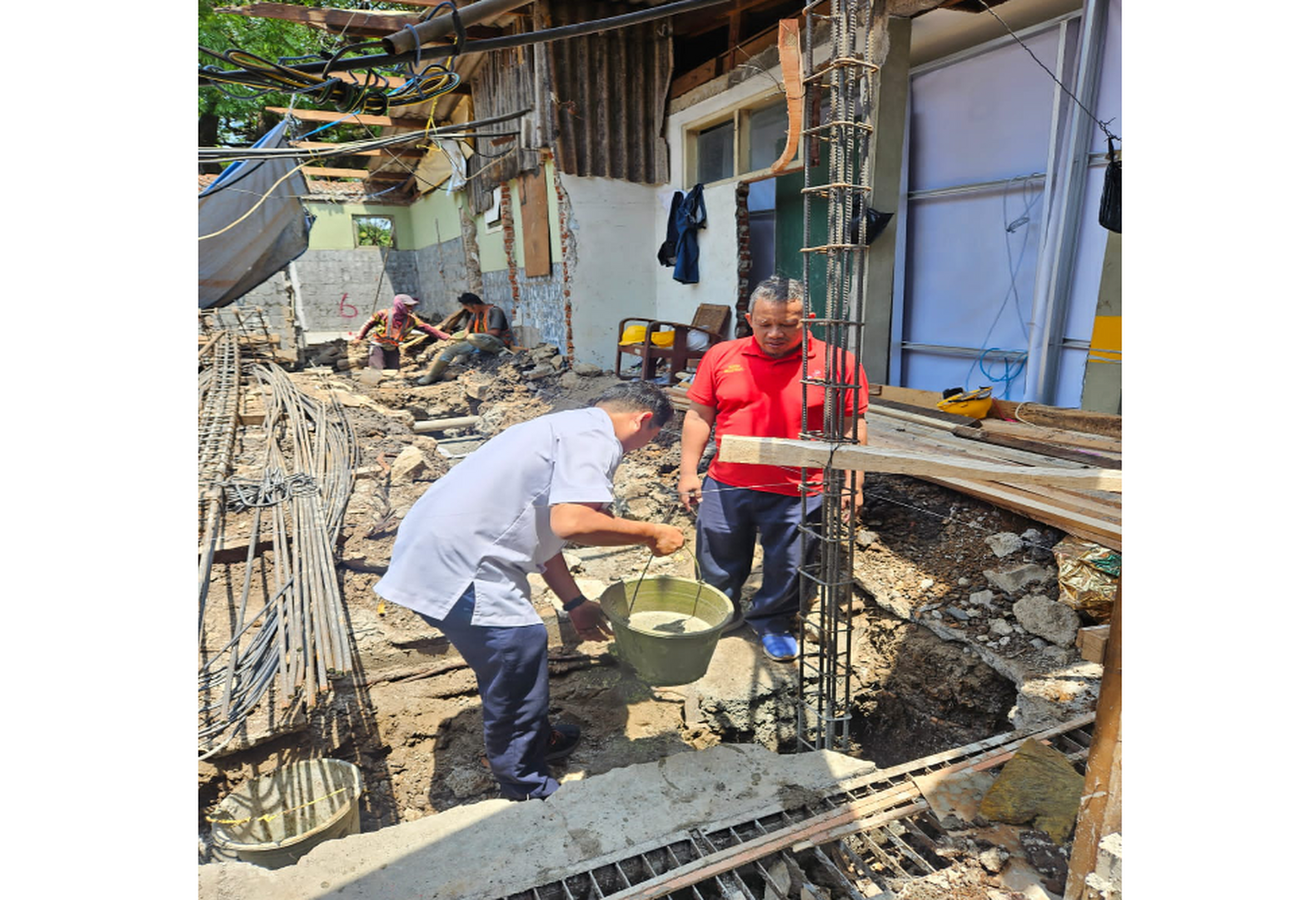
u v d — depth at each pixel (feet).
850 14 6.95
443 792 9.00
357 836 6.81
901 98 18.02
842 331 7.66
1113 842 5.59
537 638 7.75
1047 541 11.48
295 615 10.74
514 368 27.89
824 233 21.34
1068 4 16.19
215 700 9.21
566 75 27.32
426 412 25.32
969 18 17.30
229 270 27.81
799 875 6.48
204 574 11.50
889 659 10.76
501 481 7.45
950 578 11.41
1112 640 5.66
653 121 28.48
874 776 7.58
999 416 16.12
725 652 10.80
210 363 27.55
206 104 30.09
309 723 9.46
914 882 6.43
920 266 21.27
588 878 6.45
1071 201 16.30
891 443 14.67
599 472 7.47
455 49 10.06
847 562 8.92
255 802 7.97
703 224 26.71
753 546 10.55
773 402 9.44
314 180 50.80
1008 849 6.65
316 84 13.74
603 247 28.99
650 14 9.91
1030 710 8.57
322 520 13.96
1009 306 18.67
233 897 6.14
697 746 9.65
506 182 33.50
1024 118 17.63
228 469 16.71
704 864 6.48
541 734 8.04
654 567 13.01
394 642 10.84
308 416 21.35
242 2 25.22
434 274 49.32
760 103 23.63
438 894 6.22
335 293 51.47
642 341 26.22
